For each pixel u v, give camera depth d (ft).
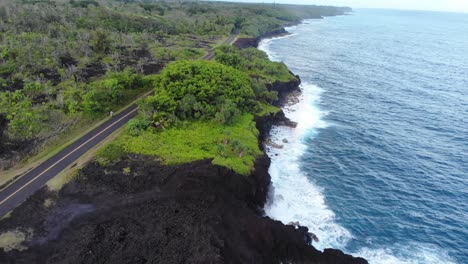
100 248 107.86
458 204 178.29
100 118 203.31
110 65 307.58
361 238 152.97
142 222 120.26
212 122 205.46
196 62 242.17
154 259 105.50
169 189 140.36
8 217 119.65
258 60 354.33
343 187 189.06
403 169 209.56
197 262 105.60
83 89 231.71
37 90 223.10
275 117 257.55
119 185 140.15
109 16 499.51
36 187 136.67
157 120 195.21
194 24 617.21
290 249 132.87
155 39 458.50
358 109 306.55
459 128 270.05
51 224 117.60
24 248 107.24
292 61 497.46
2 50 278.26
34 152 163.12
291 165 207.31
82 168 150.00
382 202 177.99
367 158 220.64
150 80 265.13
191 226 119.96
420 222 164.25
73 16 456.86
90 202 129.49
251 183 161.79
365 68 468.75
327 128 263.08
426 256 144.15
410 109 310.24
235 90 229.25
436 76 433.07
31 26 369.50
